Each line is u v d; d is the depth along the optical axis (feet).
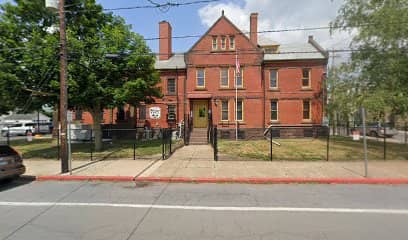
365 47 54.03
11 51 41.73
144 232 14.88
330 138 74.13
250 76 76.89
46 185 27.12
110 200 21.58
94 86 42.78
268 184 27.22
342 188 25.50
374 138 78.28
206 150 50.98
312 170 32.12
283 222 16.47
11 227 15.83
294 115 78.74
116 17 51.85
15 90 42.34
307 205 20.07
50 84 41.81
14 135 108.27
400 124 84.79
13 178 28.45
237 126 76.48
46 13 45.73
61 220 16.96
